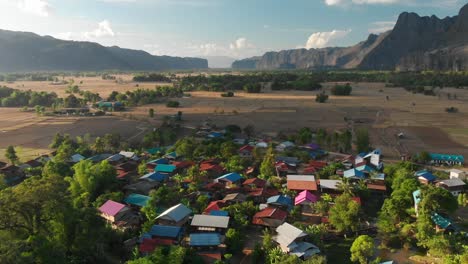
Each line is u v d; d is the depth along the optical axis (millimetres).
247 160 126500
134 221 81875
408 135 181375
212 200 94500
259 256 68500
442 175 112312
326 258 69375
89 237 60594
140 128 189875
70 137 168875
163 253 62688
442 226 75750
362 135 149000
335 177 107062
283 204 88688
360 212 84125
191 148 132375
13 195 56469
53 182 61219
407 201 85312
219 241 70438
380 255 71625
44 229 59625
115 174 102875
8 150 124312
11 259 46906
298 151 138125
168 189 94500
